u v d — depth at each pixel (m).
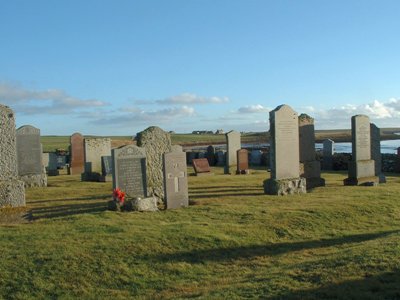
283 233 12.99
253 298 7.21
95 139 29.30
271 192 19.31
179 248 11.18
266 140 107.88
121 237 11.51
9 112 15.68
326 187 21.66
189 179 26.92
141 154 16.86
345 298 6.79
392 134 153.38
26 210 14.34
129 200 15.33
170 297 8.41
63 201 18.38
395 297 6.67
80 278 9.28
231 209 15.45
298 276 8.24
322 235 13.03
